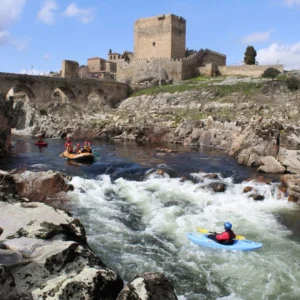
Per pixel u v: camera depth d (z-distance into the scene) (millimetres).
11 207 14789
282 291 13516
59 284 9977
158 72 102500
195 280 14164
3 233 12211
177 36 108375
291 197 25109
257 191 26453
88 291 10094
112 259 15477
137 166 34375
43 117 69438
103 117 73375
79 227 13977
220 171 32531
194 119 59969
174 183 28750
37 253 11133
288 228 20016
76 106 80750
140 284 9781
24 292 9633
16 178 24438
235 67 101188
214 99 76812
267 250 16984
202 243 17141
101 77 121938
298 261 15875
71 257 11336
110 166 34125
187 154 44688
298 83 73312
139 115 70062
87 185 27641
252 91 75938
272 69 88250
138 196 25516
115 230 18891
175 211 22391
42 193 23062
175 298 9891
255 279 14328
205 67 103562
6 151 42188
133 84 100000
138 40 112688
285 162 33094
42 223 13031
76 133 64688
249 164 36281
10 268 10211
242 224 20484
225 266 15297
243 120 53344
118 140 61938
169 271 14727
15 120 70688
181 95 82125
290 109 59469
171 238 18125
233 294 13305
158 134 59719
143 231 18953
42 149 48031
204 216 21641
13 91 88438
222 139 51875
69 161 37656
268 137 38031
